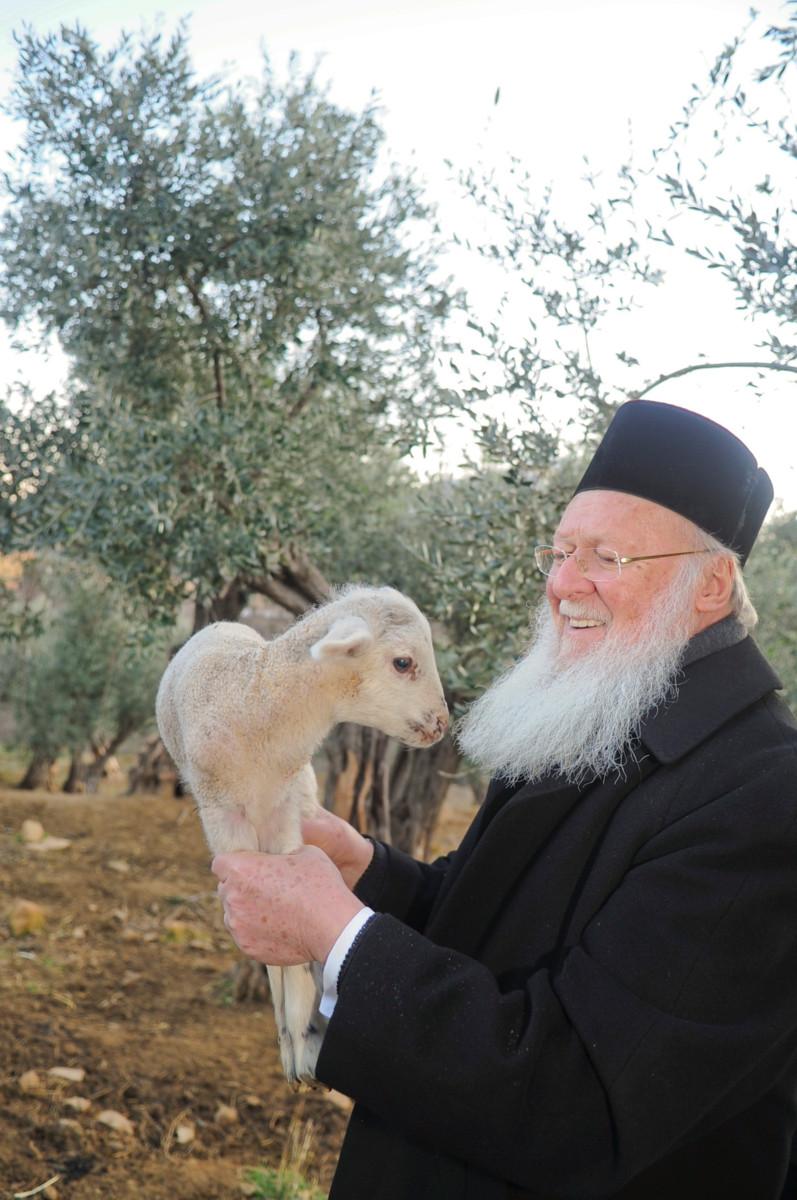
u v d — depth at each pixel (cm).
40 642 1213
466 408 332
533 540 338
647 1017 150
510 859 180
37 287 450
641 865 163
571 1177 151
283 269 441
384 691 233
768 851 155
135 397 459
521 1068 150
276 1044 500
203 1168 385
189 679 233
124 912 700
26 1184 361
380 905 223
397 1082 155
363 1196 174
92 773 1263
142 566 432
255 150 439
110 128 436
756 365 271
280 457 439
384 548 547
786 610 496
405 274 464
